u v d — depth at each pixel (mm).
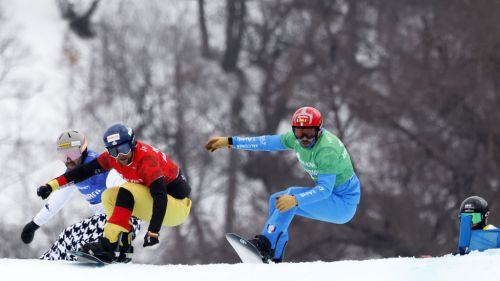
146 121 124312
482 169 104438
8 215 106625
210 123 125500
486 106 107938
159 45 131375
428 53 114750
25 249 101438
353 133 114938
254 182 116875
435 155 107375
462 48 112500
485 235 27094
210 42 139625
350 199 27906
